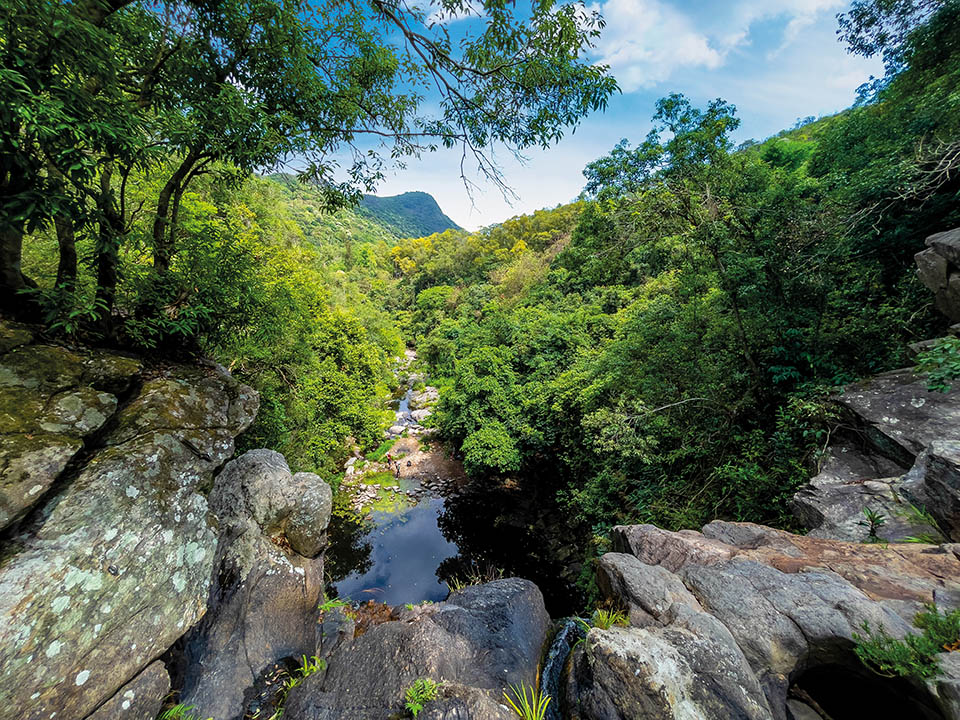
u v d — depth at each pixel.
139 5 3.61
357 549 13.21
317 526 5.63
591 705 3.03
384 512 15.34
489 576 11.82
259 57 4.35
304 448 12.22
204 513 4.09
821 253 7.63
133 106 3.19
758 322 8.88
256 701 3.95
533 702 3.51
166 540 3.55
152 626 3.26
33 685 2.48
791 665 3.21
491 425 16.41
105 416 3.46
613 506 10.87
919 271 6.86
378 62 4.90
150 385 4.14
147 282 4.17
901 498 4.84
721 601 3.74
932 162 6.90
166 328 4.25
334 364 15.38
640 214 8.57
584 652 3.53
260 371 10.78
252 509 5.04
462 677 3.67
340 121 4.99
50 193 2.69
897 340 7.27
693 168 8.37
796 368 8.12
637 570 4.45
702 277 9.60
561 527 13.62
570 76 4.25
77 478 3.11
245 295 5.20
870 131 11.09
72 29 2.37
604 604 4.68
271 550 4.92
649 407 9.70
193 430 4.25
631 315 15.65
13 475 2.68
